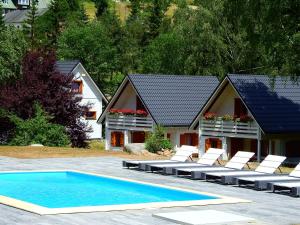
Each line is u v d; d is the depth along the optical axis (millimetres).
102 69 88688
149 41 102438
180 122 51344
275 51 39188
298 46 37688
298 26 37906
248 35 40250
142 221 15500
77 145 47844
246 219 15875
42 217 15930
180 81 55625
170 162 28844
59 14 107625
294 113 46531
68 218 15836
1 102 44750
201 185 23219
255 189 22297
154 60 85000
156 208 17672
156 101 52406
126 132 54844
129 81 54219
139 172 27203
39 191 23406
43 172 27078
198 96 54938
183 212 16828
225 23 64875
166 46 70062
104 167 29062
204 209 17781
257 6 37938
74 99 46812
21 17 154375
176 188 21766
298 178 23531
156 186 22297
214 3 65312
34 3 109312
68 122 46906
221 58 66500
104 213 16688
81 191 23359
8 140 46750
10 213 16531
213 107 49656
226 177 23469
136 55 99000
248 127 45719
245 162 26625
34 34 105875
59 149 37625
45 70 45719
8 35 48031
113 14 117438
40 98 45312
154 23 103500
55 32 105688
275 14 37000
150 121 51938
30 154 34656
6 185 24906
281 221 16078
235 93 48000
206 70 66125
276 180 22688
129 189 23609
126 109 56156
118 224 15047
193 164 28031
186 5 69812
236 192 21578
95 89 69188
